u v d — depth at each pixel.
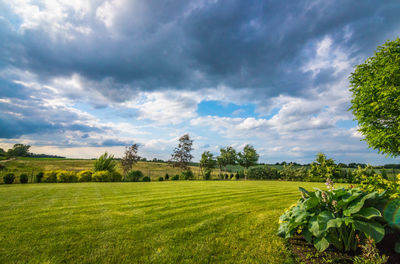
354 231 3.19
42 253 3.18
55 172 21.19
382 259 2.58
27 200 7.68
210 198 8.23
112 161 25.70
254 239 3.79
